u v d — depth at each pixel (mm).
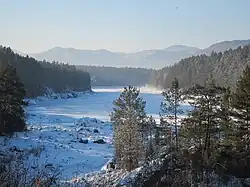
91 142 58312
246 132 32594
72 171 37438
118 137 40438
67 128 73562
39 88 165000
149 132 45281
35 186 8922
